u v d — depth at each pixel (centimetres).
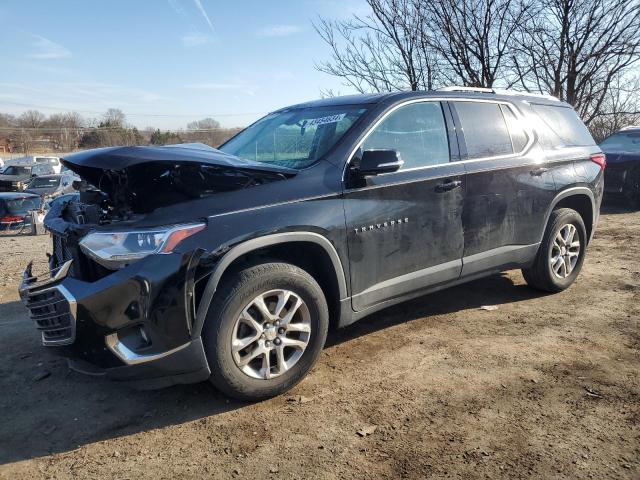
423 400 334
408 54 1019
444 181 417
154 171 322
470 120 453
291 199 341
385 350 411
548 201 500
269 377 335
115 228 306
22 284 333
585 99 1071
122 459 286
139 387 305
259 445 293
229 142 499
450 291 554
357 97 438
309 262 370
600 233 859
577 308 496
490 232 454
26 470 279
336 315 372
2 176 2214
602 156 568
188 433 308
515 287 563
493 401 331
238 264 330
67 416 332
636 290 543
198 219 309
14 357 424
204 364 310
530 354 397
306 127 425
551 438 291
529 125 500
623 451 278
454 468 268
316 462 277
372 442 292
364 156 354
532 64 1034
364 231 371
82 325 298
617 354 394
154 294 292
